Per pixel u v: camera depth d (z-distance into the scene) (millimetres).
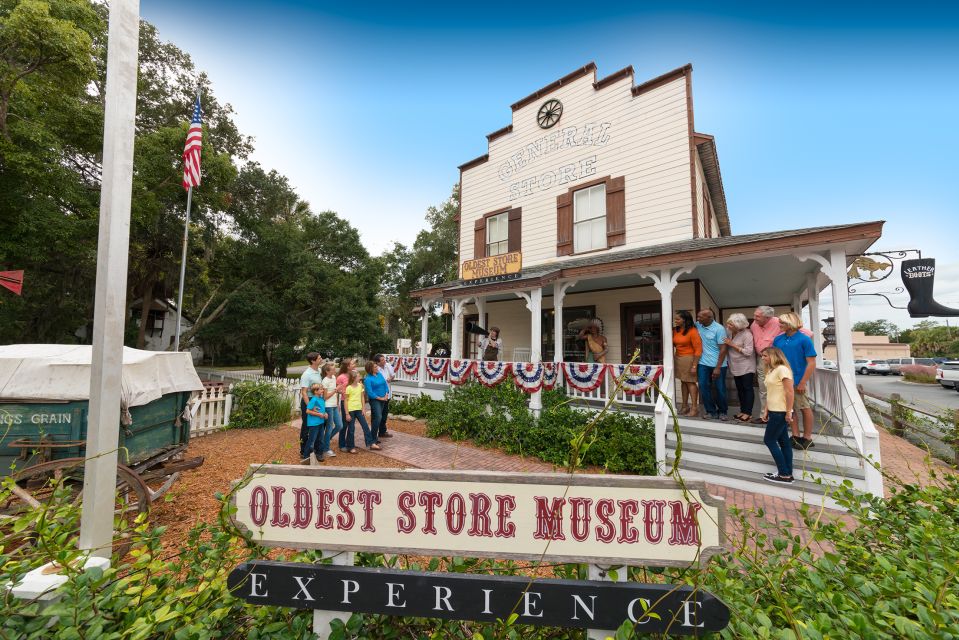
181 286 10305
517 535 1514
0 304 13109
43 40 10391
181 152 15180
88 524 1853
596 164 11469
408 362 12789
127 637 1484
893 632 1457
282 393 10602
